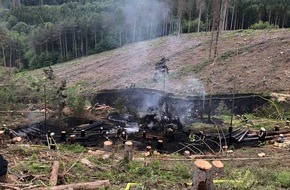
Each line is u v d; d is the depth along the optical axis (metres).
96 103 22.19
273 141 13.28
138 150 12.66
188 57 30.78
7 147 8.84
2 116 18.61
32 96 22.20
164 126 16.08
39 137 14.76
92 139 14.41
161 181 7.10
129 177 7.25
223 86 22.53
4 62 48.25
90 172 7.38
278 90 20.50
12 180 6.47
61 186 6.26
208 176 5.88
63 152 9.19
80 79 31.42
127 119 18.25
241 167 8.72
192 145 12.83
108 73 31.73
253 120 17.11
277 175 7.52
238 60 26.84
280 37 30.09
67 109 19.70
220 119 17.80
